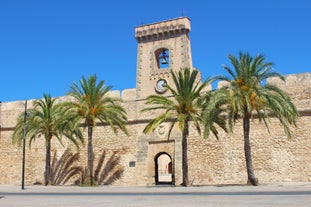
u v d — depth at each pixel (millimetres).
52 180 36062
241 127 29859
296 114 24609
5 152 38750
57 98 37750
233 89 23781
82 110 30438
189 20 35906
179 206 10867
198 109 28453
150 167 32562
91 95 30594
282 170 27844
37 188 28312
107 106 31031
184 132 27250
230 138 30062
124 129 31656
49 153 34094
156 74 35000
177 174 31250
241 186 23609
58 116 31672
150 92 34750
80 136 32938
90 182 30766
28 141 38031
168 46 35375
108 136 34844
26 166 37531
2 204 13047
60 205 12289
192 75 27562
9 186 32906
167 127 32500
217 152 30312
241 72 24500
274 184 24938
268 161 28406
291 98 28625
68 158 35875
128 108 34656
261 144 28891
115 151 34219
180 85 27578
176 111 28250
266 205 10562
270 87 24656
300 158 27516
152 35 36031
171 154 32062
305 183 25297
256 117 29406
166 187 26047
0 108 40156
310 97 28047
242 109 23922
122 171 33500
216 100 23797
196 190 20844
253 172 26625
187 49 34938
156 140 32750
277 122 28719
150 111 33625
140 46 36562
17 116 39062
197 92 27062
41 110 37844
